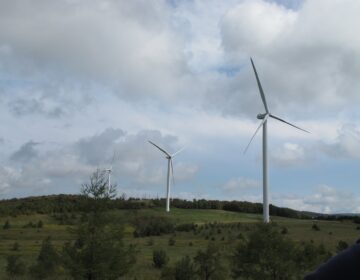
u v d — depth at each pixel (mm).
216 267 46344
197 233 121562
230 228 126250
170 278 46219
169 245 95812
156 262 62438
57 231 128250
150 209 179125
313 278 2645
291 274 38219
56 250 36250
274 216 192000
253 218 178125
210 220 164500
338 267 2588
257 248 38562
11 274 54469
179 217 165625
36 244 98062
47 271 45500
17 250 87562
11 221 151625
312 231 114812
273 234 39031
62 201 186125
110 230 33875
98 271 32156
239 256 39531
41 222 139125
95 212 33719
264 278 37719
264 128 83375
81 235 33125
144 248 89812
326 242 89375
